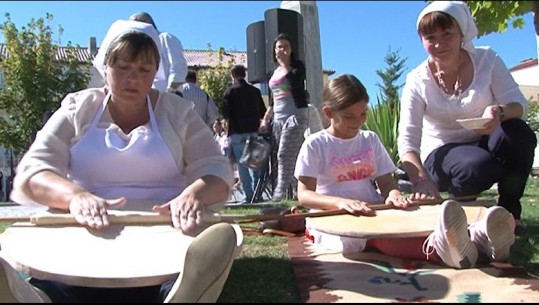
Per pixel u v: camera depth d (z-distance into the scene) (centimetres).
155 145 236
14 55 1203
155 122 240
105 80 252
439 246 236
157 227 206
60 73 1238
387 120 722
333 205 276
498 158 317
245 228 351
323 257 269
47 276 168
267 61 704
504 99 321
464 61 325
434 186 303
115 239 194
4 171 1294
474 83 322
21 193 221
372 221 252
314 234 301
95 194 234
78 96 244
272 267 251
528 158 312
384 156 321
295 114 584
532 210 420
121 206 220
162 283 170
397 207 276
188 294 166
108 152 233
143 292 190
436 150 335
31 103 1201
